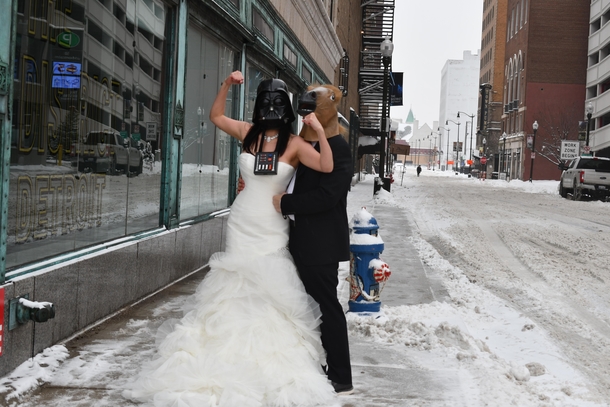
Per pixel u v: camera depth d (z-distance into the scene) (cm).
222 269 459
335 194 439
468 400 455
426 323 661
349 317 662
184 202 921
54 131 553
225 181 1167
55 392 450
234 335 436
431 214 2361
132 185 737
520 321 766
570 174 3553
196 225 945
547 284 1044
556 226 1961
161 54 816
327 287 454
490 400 458
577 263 1259
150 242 764
